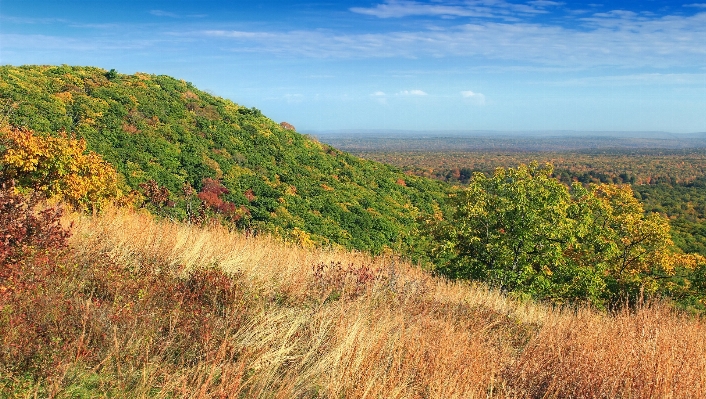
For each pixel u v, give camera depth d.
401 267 8.00
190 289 4.82
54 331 3.33
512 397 3.81
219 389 3.11
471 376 3.81
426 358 4.04
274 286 5.53
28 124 27.45
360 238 30.88
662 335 5.05
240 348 3.83
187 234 6.87
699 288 14.70
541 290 13.52
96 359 3.28
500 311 7.12
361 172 50.09
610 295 14.38
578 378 4.11
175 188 29.31
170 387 3.17
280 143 48.12
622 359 4.32
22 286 3.59
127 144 32.59
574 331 5.40
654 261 16.30
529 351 4.73
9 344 3.05
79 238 5.47
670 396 3.63
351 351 3.90
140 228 6.61
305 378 3.64
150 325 3.79
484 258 14.26
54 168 10.35
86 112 34.03
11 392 2.83
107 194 11.57
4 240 3.83
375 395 3.39
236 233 9.00
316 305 5.15
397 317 4.95
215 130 43.34
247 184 35.09
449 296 7.07
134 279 4.64
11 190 4.26
